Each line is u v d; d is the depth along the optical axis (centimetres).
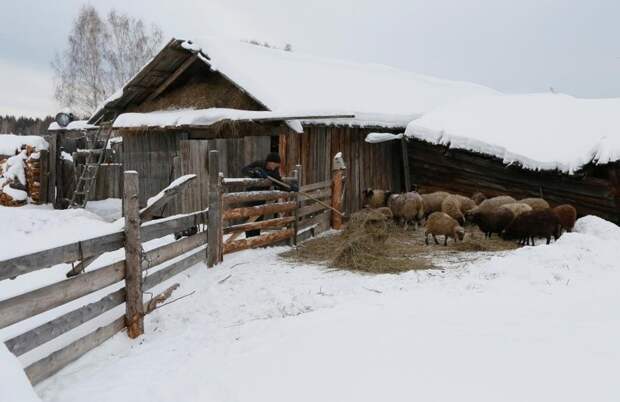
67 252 418
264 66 1246
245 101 1155
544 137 1160
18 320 363
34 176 1536
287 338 419
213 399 335
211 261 723
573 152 1063
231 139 1000
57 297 402
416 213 1029
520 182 1197
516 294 532
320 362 356
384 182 1420
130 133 1296
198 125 1074
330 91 1304
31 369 384
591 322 396
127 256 504
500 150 1174
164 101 1316
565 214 921
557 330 381
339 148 1241
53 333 401
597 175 1072
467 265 700
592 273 609
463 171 1312
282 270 707
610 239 827
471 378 309
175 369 410
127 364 433
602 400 272
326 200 1062
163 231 586
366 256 732
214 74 1229
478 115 1355
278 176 898
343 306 514
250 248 824
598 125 1127
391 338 384
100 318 504
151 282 555
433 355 346
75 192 1405
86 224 1070
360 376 327
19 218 1030
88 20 3269
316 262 754
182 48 1144
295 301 569
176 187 555
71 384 395
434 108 1584
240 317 543
